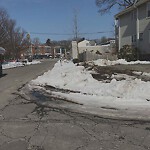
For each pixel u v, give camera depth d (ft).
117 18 110.42
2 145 14.42
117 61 80.48
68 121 18.80
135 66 63.10
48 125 17.93
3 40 173.68
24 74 67.31
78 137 15.39
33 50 367.86
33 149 13.75
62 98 27.73
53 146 14.10
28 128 17.38
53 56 374.43
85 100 25.67
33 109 23.25
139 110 20.92
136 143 14.23
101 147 13.75
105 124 17.80
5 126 17.98
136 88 27.17
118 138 15.06
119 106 22.47
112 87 28.84
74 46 146.92
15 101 27.53
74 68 55.47
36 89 35.88
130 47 90.17
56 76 45.03
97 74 45.80
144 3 83.71
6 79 54.44
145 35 83.87
